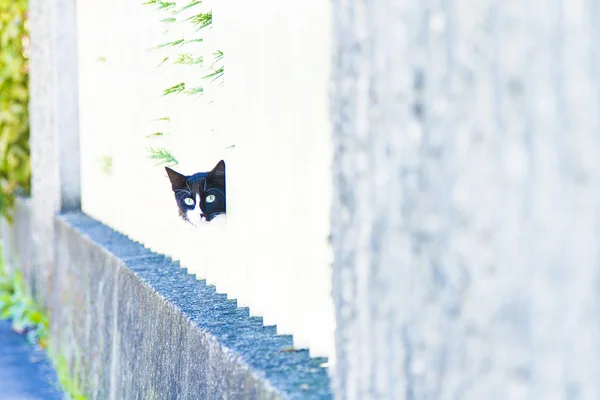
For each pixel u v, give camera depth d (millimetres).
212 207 10750
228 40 9312
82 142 18609
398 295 4574
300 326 7512
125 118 14758
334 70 5281
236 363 7332
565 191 3512
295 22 7406
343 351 5270
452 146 4051
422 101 4281
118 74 15125
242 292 9273
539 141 3588
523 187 3656
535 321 3617
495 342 3805
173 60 11945
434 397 4254
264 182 8273
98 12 16406
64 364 17219
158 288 10438
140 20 13477
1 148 25219
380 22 4664
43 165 20969
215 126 10305
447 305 4121
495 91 3770
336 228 5328
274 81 7918
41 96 21125
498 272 3781
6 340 21266
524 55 3615
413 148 4367
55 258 18656
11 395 16797
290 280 7820
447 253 4109
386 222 4672
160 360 9977
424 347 4332
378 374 4820
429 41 4203
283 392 6391
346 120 5129
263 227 8414
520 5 3623
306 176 7320
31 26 23062
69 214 18453
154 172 13023
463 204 3977
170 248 12484
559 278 3535
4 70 24859
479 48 3848
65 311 17281
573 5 3510
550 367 3572
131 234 14688
